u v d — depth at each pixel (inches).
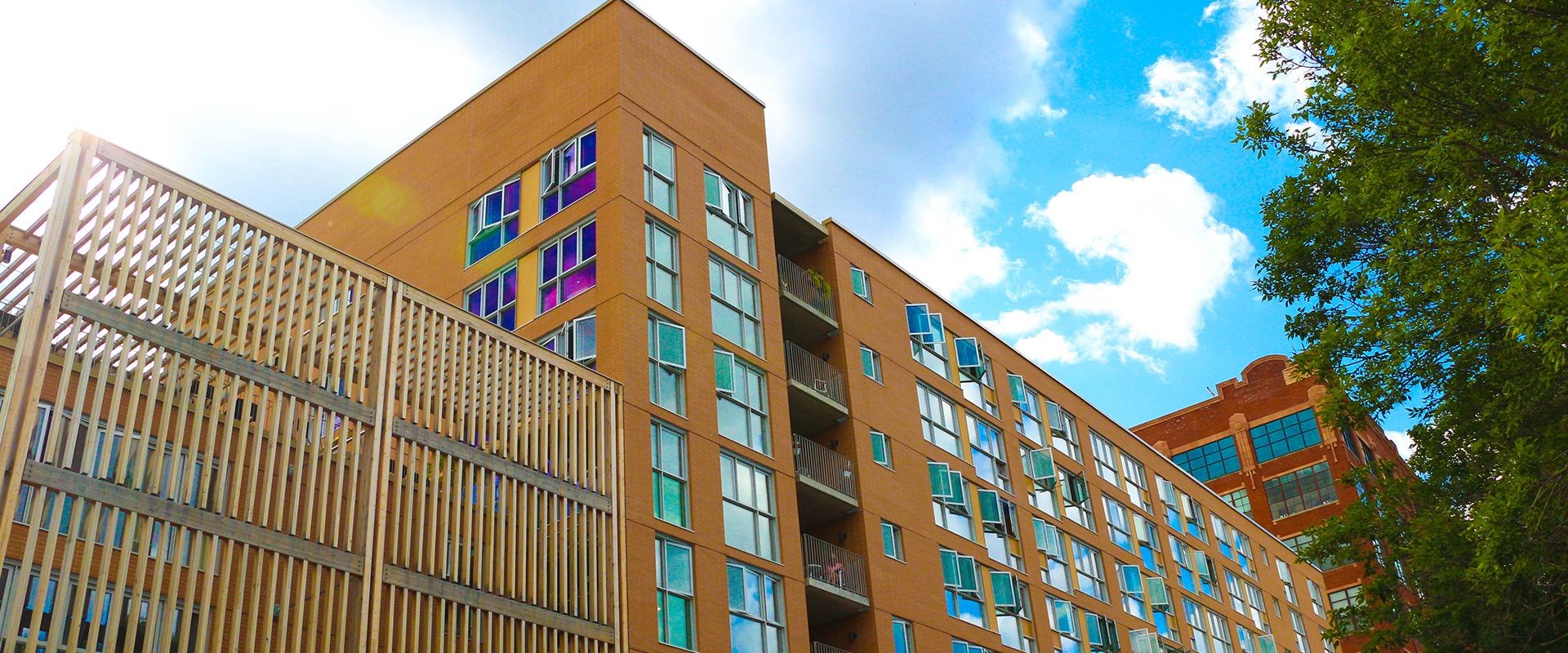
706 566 1169.4
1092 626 1761.8
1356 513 1039.6
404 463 1021.8
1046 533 1760.6
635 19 1437.0
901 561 1454.2
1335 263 883.4
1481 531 794.2
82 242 796.0
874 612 1378.0
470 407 1020.5
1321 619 2615.7
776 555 1259.8
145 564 746.2
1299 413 3321.9
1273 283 906.7
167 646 748.6
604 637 1028.5
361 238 1578.5
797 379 1476.4
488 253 1406.3
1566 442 749.9
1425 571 1004.6
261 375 857.5
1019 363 1943.9
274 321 879.1
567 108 1412.4
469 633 950.4
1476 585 892.0
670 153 1392.7
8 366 877.8
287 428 861.8
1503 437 819.4
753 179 1504.7
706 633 1135.6
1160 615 1975.9
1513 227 683.4
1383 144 808.3
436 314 1014.4
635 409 1179.3
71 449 738.8
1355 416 833.5
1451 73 753.6
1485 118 754.8
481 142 1497.3
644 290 1259.8
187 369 815.1
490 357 1056.2
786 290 1493.6
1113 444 2108.8
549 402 1093.8
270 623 802.8
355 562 869.2
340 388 936.3
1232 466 3366.1
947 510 1584.6
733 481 1254.3
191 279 832.3
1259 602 2365.9
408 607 905.5
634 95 1379.2
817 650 1296.8
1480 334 775.1
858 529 1433.3
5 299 847.7
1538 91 738.8
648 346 1233.4
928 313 1738.4
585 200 1326.3
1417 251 800.3
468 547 954.1
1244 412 3422.7
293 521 839.1
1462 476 935.0
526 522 1005.2
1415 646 2603.3
